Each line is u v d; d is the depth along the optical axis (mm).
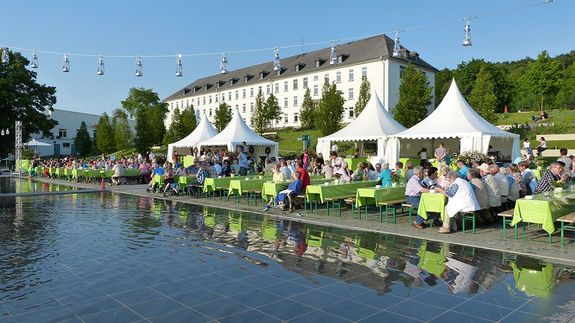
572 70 60812
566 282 5711
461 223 9984
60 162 32188
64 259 7246
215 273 6359
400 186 11008
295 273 6312
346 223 10398
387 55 57656
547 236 8570
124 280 6055
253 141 24984
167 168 17453
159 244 8352
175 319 4645
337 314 4738
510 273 6145
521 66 93062
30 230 9930
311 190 11789
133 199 16594
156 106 81125
